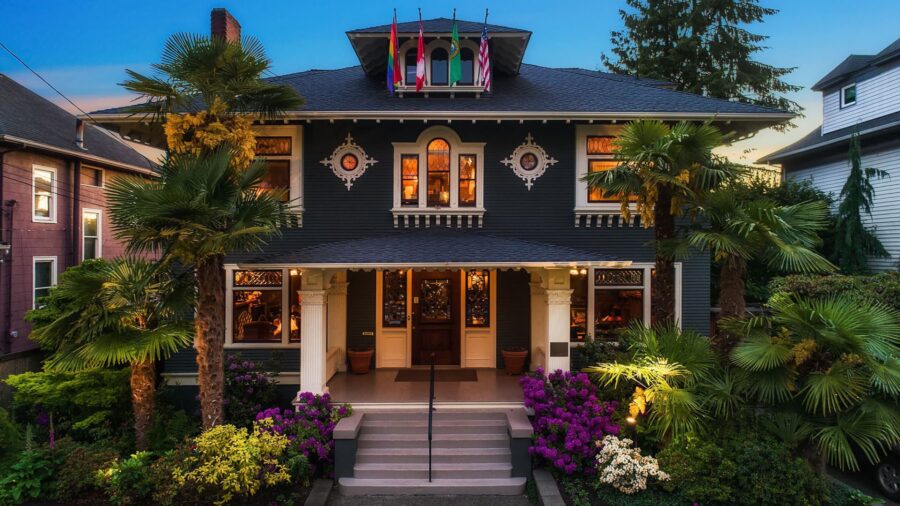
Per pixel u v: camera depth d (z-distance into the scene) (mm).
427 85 11789
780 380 6992
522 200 11500
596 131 11414
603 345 10406
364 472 8398
